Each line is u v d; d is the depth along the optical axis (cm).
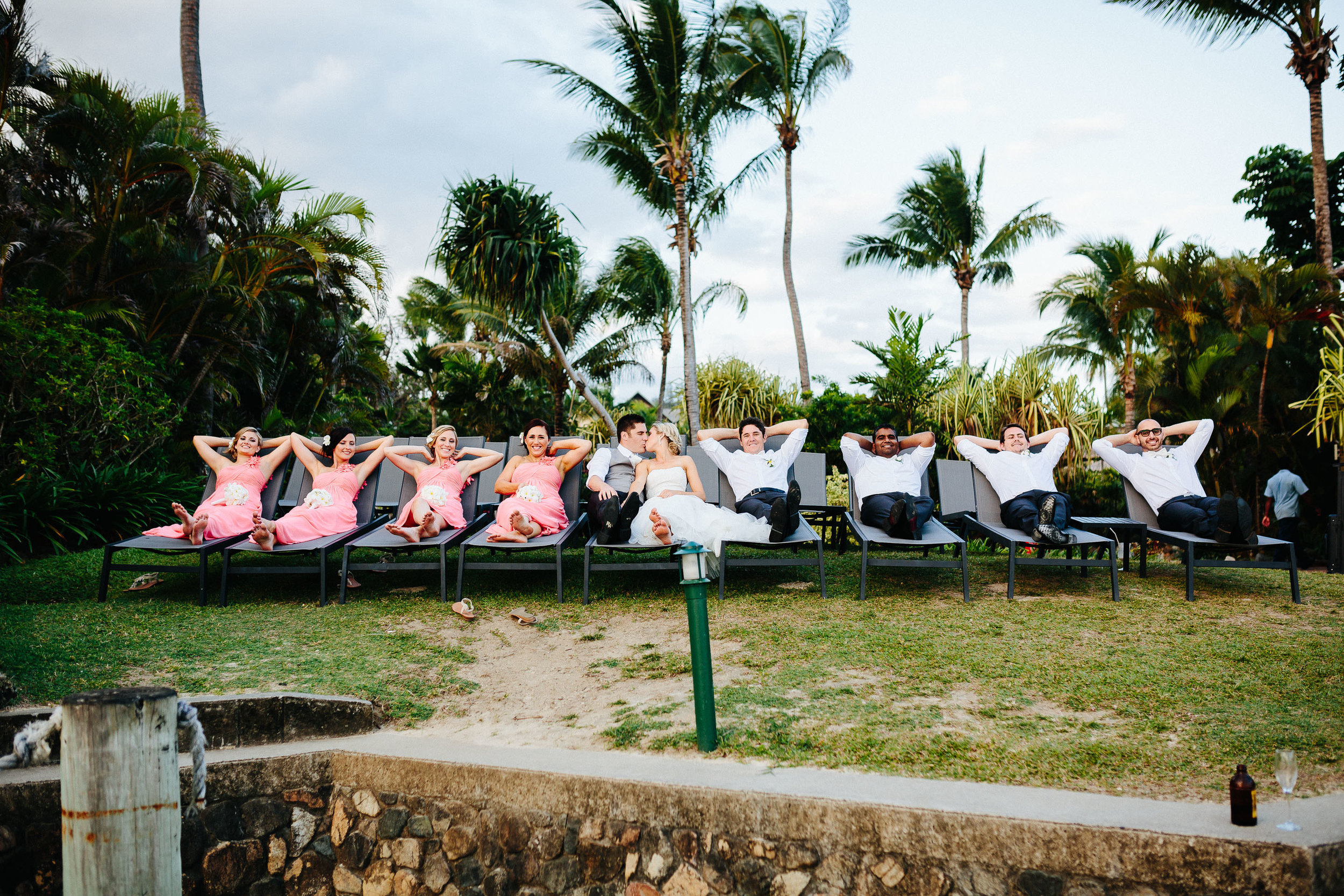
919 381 981
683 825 268
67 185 996
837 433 944
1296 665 374
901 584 562
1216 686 351
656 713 344
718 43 1368
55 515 689
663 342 2159
